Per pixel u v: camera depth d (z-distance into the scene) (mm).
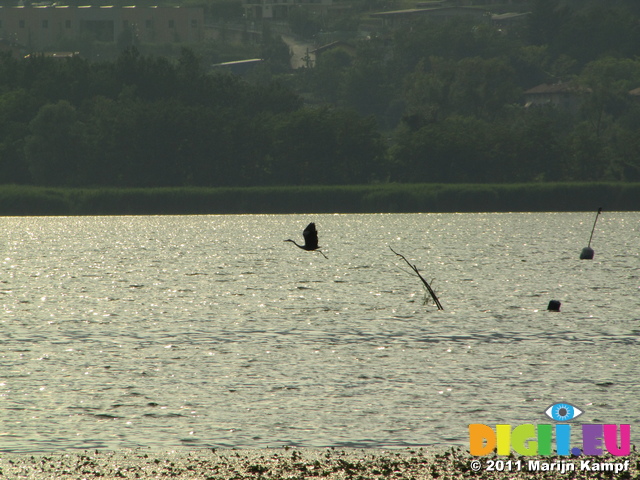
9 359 38375
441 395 32031
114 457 25156
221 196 155375
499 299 57938
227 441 26703
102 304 56438
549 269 78000
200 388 33188
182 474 23594
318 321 49219
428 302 56406
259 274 75250
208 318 50500
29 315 51562
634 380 34188
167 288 65312
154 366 37125
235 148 166750
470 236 120875
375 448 26016
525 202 159125
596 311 52375
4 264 85250
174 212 154375
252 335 44750
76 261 88625
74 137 164625
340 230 134375
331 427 28109
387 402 31000
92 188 162125
